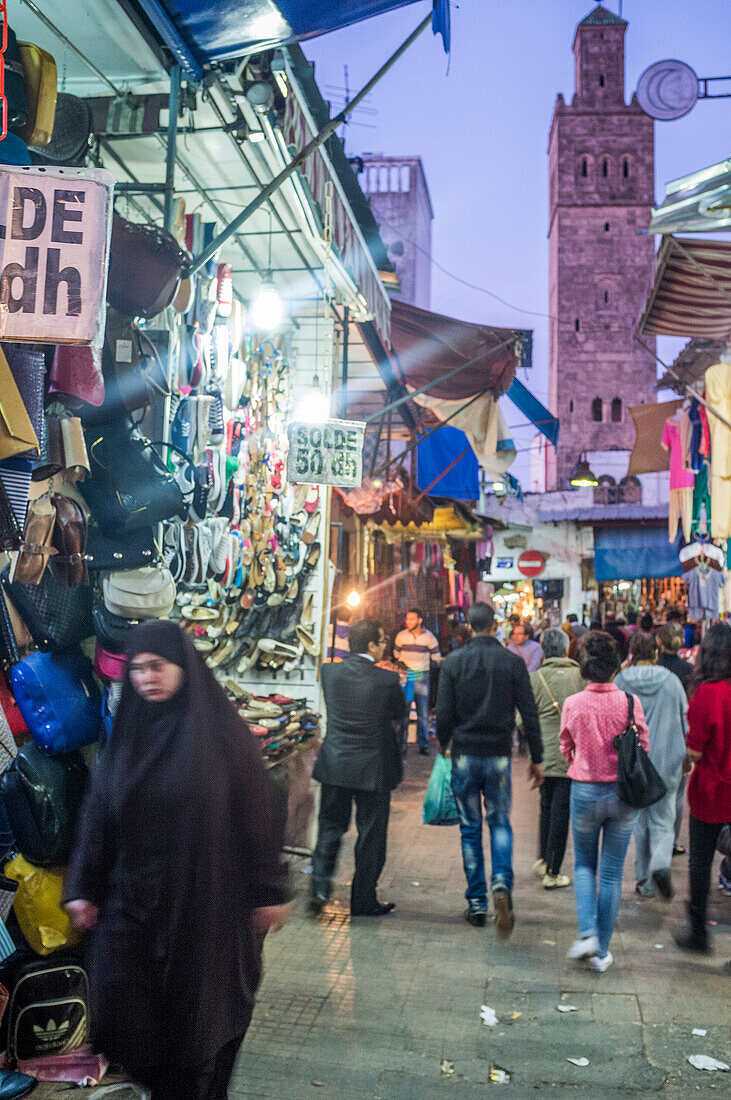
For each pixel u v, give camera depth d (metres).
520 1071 3.53
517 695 5.38
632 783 4.46
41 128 3.27
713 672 4.79
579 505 30.31
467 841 5.34
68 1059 3.38
